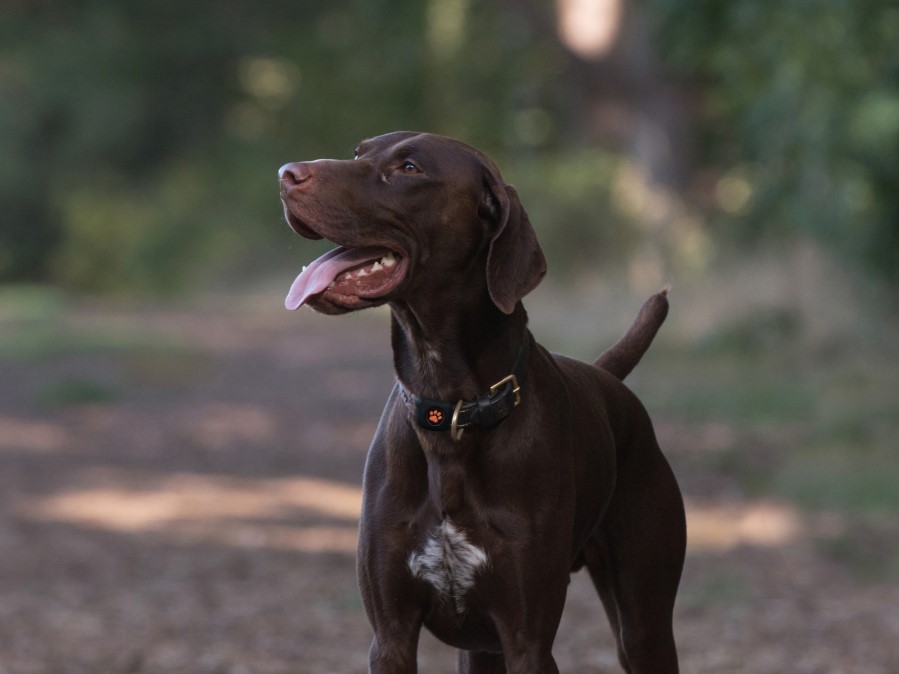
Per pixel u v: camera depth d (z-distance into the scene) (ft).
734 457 42.70
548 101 138.51
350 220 15.62
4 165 155.02
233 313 114.62
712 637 26.30
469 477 16.05
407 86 137.90
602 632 26.81
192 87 166.81
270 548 34.45
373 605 16.63
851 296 58.90
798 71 52.80
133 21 165.78
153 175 164.45
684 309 67.72
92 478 44.09
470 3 135.23
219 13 164.45
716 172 97.09
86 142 160.45
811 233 55.77
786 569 31.63
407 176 15.88
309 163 15.79
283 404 60.54
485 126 137.39
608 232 94.48
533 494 16.06
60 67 160.86
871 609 28.12
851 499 37.01
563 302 84.12
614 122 101.35
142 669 24.50
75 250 146.20
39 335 87.51
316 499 40.57
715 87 92.22
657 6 67.62
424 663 25.35
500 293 15.62
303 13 161.89
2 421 55.83
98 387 62.28
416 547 16.25
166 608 28.84
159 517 38.29
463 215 16.02
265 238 136.67
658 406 51.29
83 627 27.32
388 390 64.69
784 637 26.20
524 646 16.15
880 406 45.70
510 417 16.11
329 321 107.24
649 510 18.20
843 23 50.67
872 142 49.01
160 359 77.36
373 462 16.72
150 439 51.49
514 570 15.98
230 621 27.76
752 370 56.90
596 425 17.33
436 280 16.06
